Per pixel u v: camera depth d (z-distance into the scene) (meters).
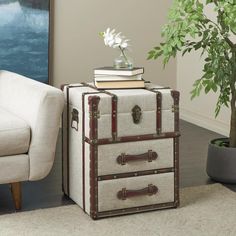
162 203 3.19
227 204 3.27
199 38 5.04
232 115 3.65
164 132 3.14
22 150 3.10
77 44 5.08
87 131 3.02
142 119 3.08
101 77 3.20
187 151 4.38
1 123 3.07
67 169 3.33
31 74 4.91
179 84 5.50
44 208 3.21
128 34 5.22
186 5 3.41
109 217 3.08
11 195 3.42
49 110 3.07
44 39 4.89
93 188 3.02
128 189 3.10
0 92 3.66
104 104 2.98
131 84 3.21
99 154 3.01
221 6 3.34
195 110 5.28
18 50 4.83
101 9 5.10
